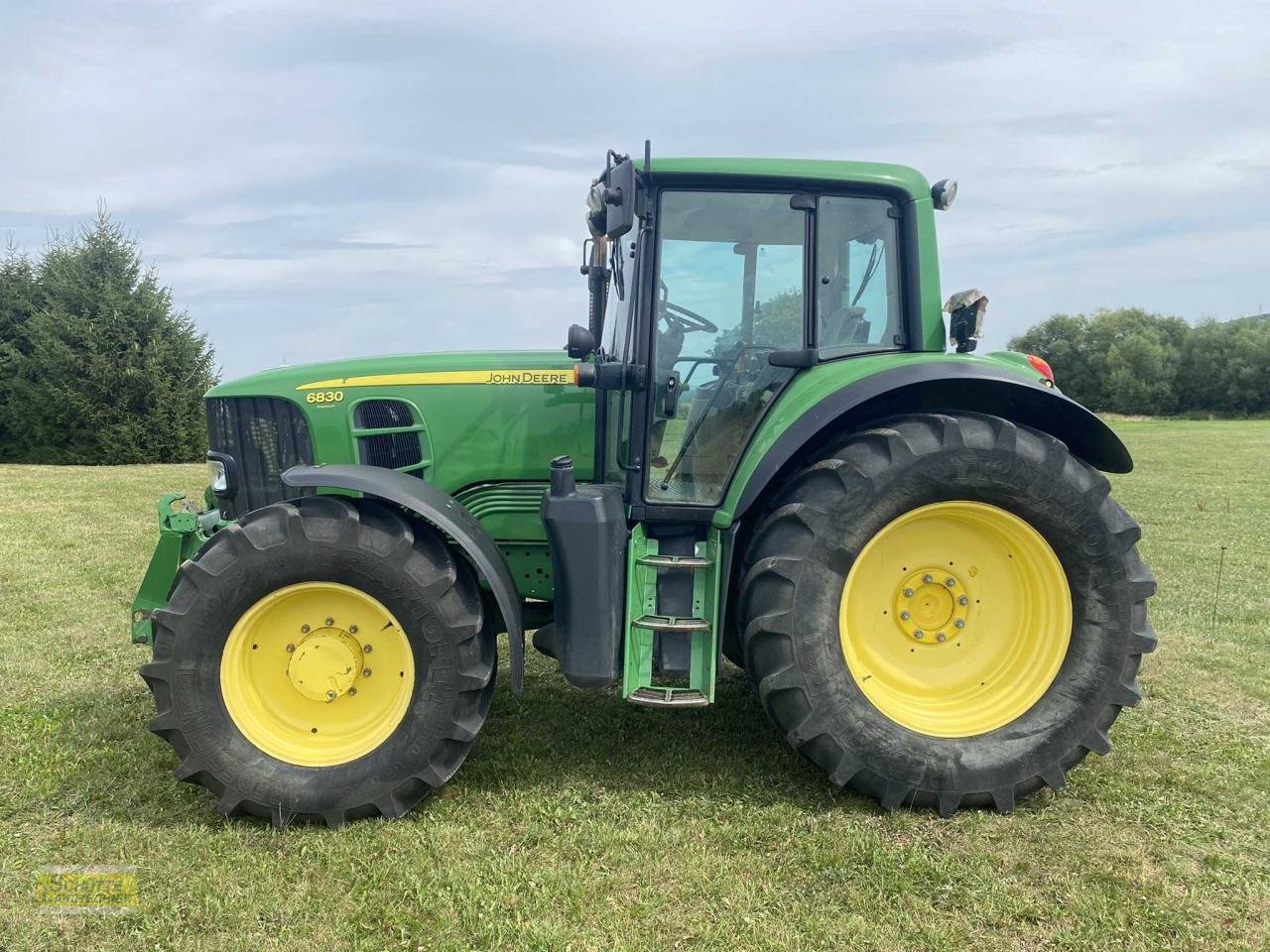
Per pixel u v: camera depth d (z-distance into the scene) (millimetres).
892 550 3232
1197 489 12711
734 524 3164
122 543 8445
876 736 3031
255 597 2982
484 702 3125
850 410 3258
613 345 3719
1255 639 5156
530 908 2484
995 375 3066
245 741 3006
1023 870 2701
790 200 3326
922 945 2344
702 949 2307
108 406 22469
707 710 4047
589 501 3084
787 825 2957
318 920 2449
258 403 3855
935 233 3459
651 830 2910
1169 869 2695
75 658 4809
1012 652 3266
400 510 3160
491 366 3762
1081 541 3076
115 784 3273
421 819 3021
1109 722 3125
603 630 3092
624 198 2977
